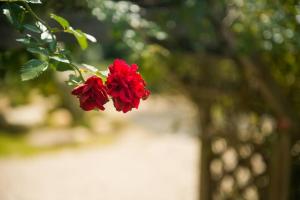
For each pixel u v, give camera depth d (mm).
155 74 4125
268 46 3811
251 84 4770
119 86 1624
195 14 3771
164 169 9062
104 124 11812
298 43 3809
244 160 4898
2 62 3061
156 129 11906
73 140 10703
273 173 4605
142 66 3703
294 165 4660
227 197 5086
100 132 11375
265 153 4738
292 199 4707
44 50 1804
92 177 8664
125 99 1610
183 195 7777
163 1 3871
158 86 5070
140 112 13469
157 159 9680
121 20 3312
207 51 4469
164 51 4156
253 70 4215
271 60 4543
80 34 1888
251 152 4828
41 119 11219
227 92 4832
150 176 8711
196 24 3914
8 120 10977
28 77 1699
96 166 9289
